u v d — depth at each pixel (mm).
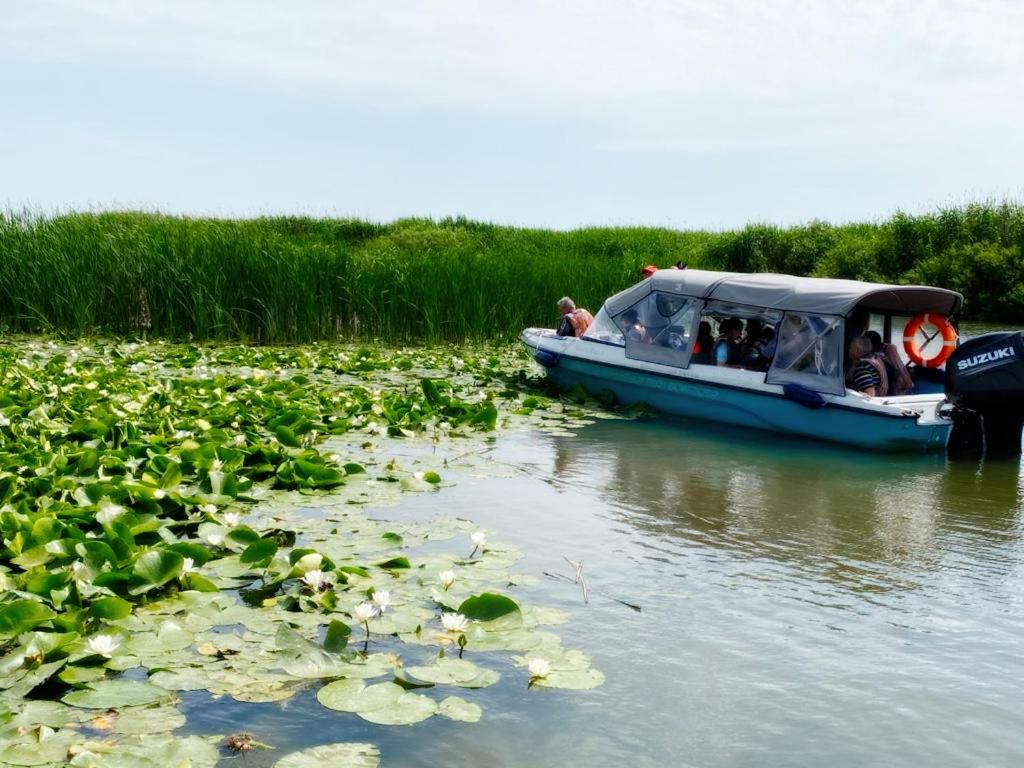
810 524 5746
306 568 4312
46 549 4320
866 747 3156
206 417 7656
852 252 27109
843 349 8039
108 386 8930
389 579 4422
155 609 3939
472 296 15359
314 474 6121
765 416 8531
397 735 3068
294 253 14898
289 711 3182
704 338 9406
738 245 30094
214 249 14570
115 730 2982
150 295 14406
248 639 3697
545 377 11312
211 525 4945
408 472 6582
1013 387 7527
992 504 6293
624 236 34000
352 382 10719
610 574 4742
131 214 18609
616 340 9969
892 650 3943
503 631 3863
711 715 3332
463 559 4773
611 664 3705
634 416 9312
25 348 12594
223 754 2893
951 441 8016
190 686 3283
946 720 3357
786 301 8445
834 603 4453
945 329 9023
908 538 5492
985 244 23625
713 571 4848
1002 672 3764
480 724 3170
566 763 2969
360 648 3668
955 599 4539
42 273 14430
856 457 7668
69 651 3461
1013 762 3086
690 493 6414
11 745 2836
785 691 3541
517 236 33500
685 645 3918
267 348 13680
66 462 5918
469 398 9836
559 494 6266
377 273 15211
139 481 5508
